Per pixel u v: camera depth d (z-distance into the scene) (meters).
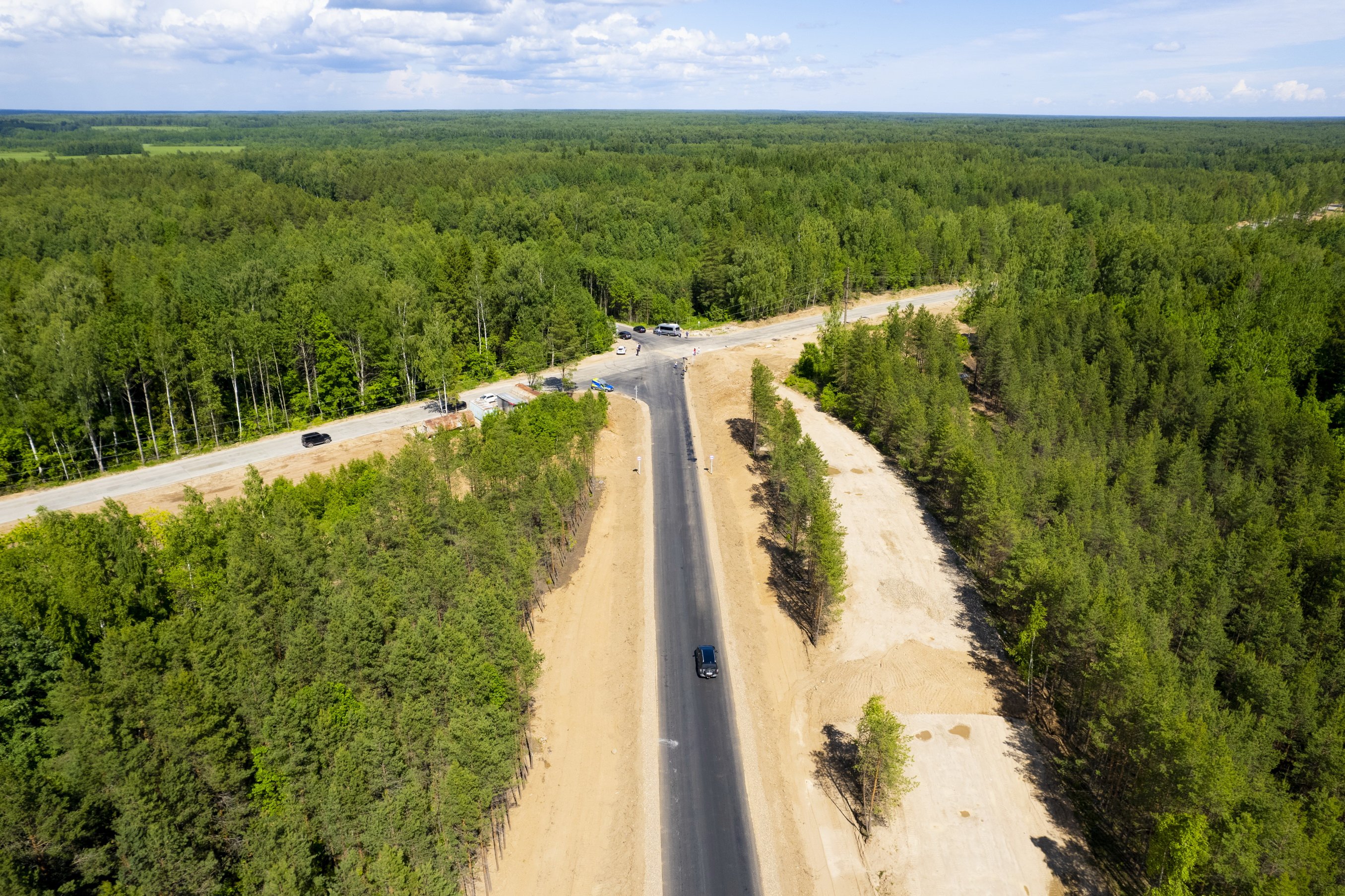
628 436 111.50
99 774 40.97
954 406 102.88
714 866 49.22
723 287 171.25
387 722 46.53
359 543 63.88
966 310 152.88
